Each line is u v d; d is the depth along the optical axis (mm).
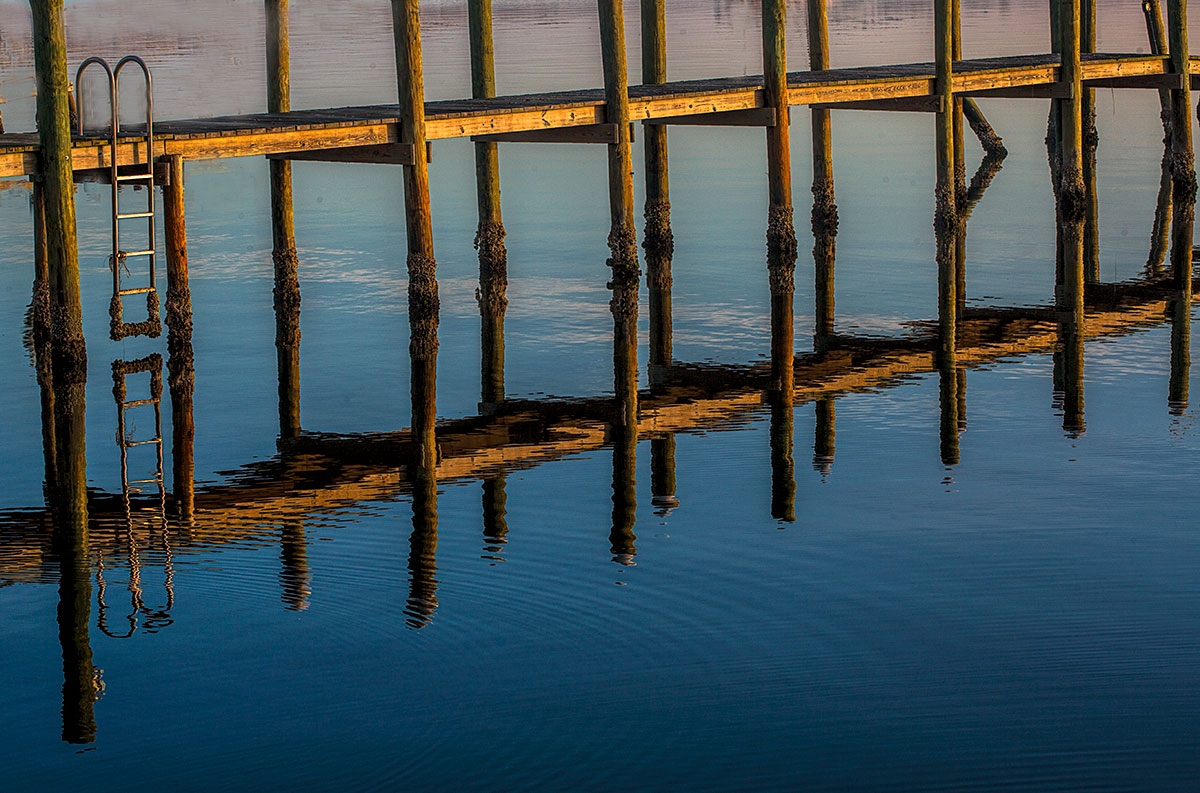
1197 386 15414
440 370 16547
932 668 8875
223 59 46969
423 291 17734
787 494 12211
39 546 11109
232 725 8273
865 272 21406
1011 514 11609
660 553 10805
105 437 13961
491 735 8125
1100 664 8922
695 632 9391
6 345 17250
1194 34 45750
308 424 14508
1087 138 30109
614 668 8914
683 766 7816
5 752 8031
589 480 12680
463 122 17766
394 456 13461
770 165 21031
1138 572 10352
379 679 8781
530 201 27391
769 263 21422
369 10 72125
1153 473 12602
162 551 10977
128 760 7938
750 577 10320
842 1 74438
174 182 15297
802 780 7688
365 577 10383
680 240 23828
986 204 26547
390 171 31562
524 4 77125
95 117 31984
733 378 16125
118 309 15172
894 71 23609
